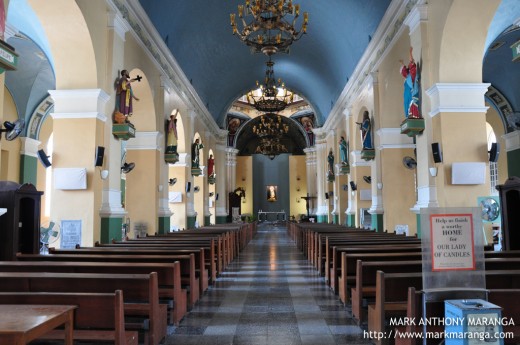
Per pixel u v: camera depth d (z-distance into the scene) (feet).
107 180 26.61
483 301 9.82
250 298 19.97
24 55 37.99
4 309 7.95
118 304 9.95
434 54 25.81
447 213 10.39
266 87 52.47
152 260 16.81
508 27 31.04
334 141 65.05
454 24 24.20
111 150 27.22
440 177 25.08
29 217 20.81
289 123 102.42
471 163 24.35
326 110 74.18
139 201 36.04
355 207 49.11
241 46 56.59
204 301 19.35
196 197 59.88
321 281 24.48
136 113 36.42
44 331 7.13
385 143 37.40
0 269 14.38
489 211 23.72
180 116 46.78
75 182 24.75
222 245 29.09
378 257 16.80
